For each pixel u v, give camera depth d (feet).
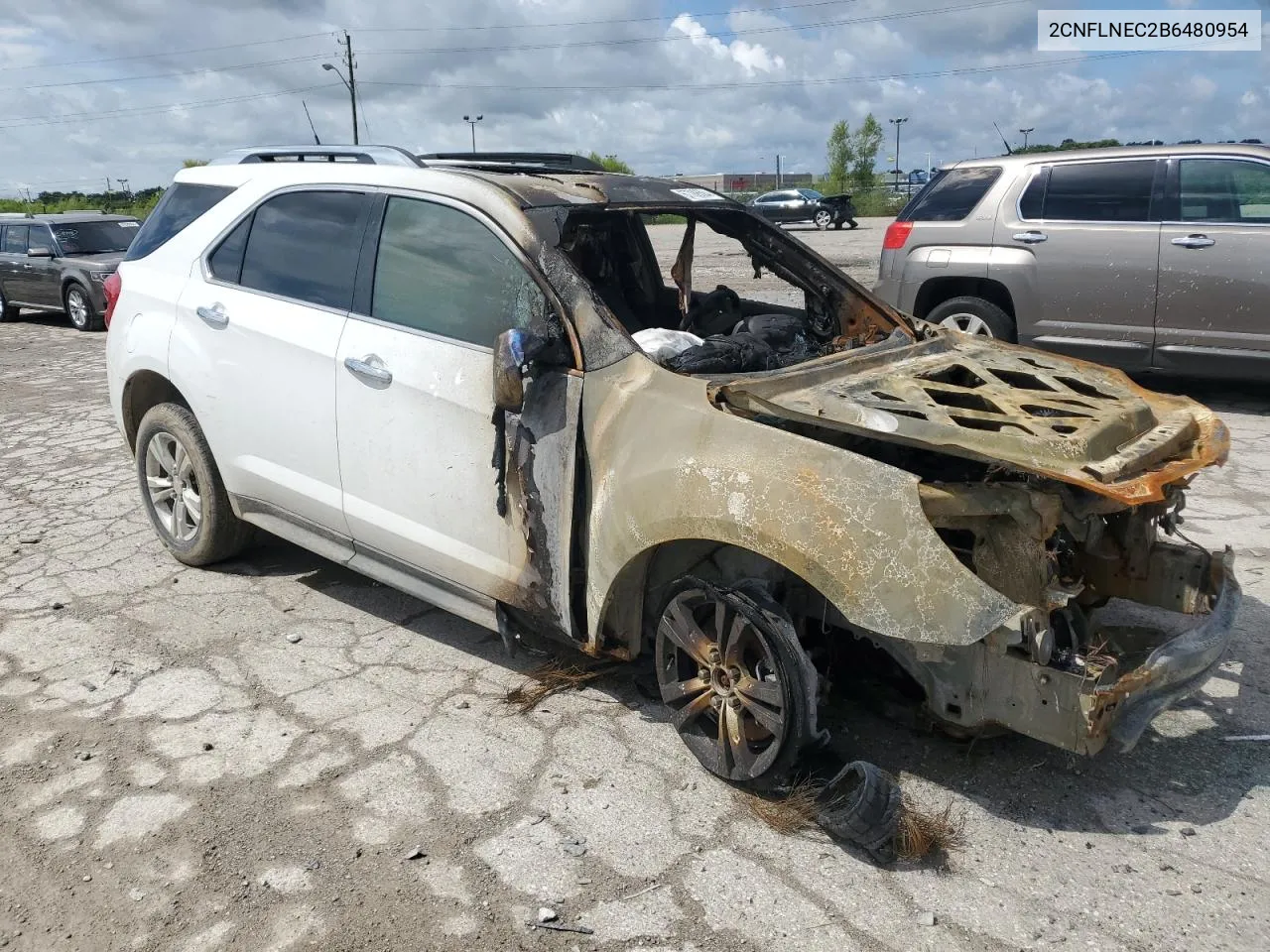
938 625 8.73
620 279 16.43
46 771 11.09
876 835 9.28
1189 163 23.90
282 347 13.70
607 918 8.82
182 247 15.64
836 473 9.27
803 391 10.71
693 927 8.70
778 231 14.61
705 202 13.82
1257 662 12.97
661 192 13.50
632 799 10.48
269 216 14.44
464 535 12.09
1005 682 9.25
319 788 10.72
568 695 12.59
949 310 27.45
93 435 26.68
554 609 11.35
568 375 11.05
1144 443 10.19
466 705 12.37
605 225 15.80
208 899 9.12
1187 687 10.02
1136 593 11.94
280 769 11.08
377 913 8.92
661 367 10.82
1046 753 11.10
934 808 10.17
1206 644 9.87
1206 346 23.99
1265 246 22.79
